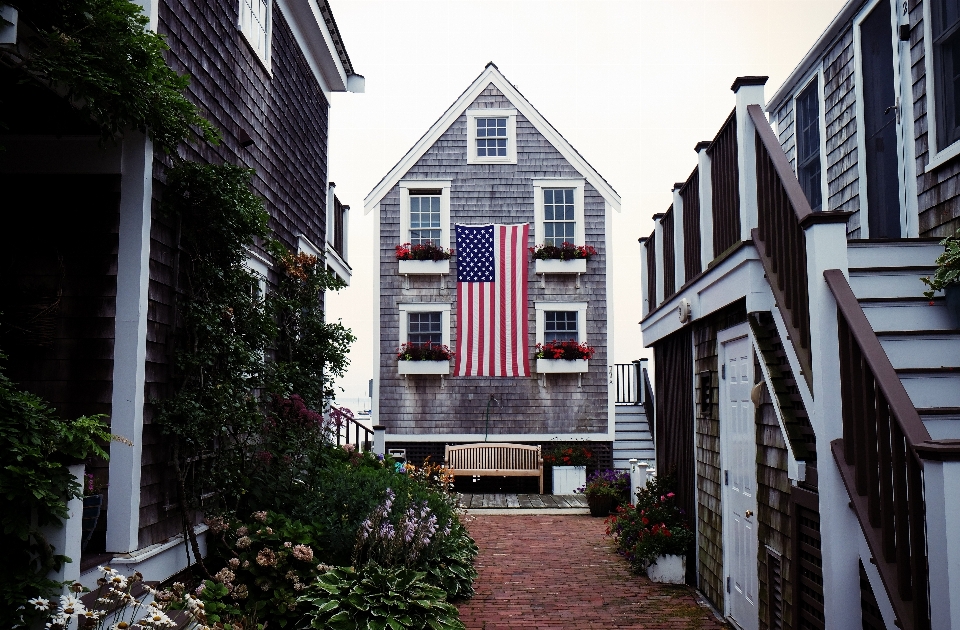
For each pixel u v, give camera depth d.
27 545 3.64
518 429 17.05
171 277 5.61
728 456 6.62
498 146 17.70
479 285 16.14
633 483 11.70
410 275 17.39
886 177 7.18
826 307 4.09
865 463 3.65
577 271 17.17
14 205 5.09
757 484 5.70
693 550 8.02
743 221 5.50
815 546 4.53
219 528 5.88
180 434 5.32
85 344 4.99
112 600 3.80
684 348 8.40
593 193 17.58
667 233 9.01
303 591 5.82
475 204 17.50
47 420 3.79
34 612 3.51
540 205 17.50
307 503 6.97
